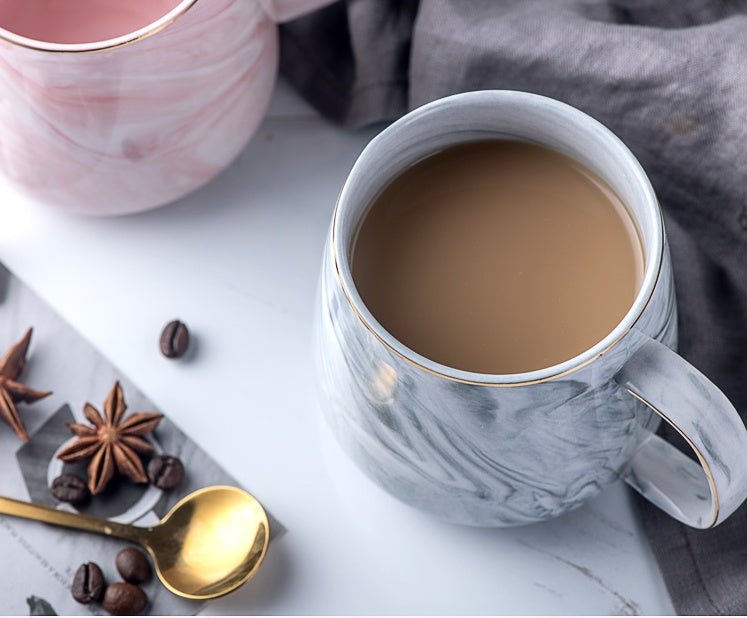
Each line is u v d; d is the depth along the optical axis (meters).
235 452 0.51
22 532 0.50
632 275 0.43
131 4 0.50
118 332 0.53
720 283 0.52
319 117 0.56
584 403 0.41
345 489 0.51
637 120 0.50
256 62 0.50
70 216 0.54
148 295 0.53
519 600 0.49
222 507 0.50
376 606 0.49
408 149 0.44
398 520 0.50
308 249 0.54
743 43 0.49
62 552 0.50
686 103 0.49
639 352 0.40
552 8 0.51
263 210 0.55
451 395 0.40
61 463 0.51
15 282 0.53
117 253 0.54
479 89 0.52
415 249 0.44
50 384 0.52
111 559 0.50
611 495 0.50
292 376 0.52
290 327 0.53
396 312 0.43
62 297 0.53
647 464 0.47
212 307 0.53
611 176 0.44
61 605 0.49
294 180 0.55
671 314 0.42
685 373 0.40
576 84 0.51
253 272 0.54
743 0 0.51
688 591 0.48
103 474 0.50
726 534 0.48
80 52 0.45
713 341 0.51
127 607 0.48
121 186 0.50
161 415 0.51
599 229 0.44
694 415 0.40
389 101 0.54
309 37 0.55
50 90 0.46
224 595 0.48
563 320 0.43
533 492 0.44
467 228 0.44
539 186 0.45
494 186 0.45
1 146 0.49
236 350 0.52
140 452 0.51
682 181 0.51
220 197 0.55
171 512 0.50
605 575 0.49
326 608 0.49
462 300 0.43
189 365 0.52
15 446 0.51
